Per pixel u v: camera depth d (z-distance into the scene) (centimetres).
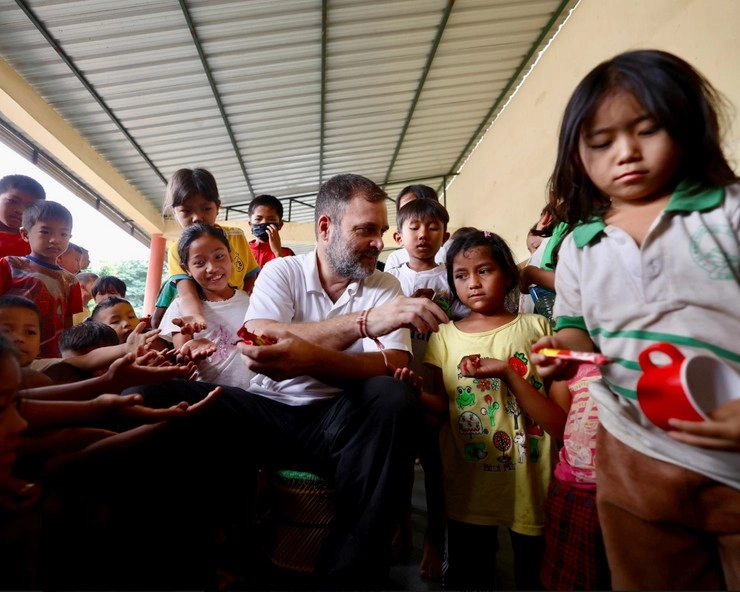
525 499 117
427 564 132
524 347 130
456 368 133
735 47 256
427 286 179
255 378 135
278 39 441
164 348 164
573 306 89
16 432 74
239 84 488
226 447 124
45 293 188
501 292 138
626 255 77
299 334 116
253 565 126
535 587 115
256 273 228
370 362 115
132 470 105
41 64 406
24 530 84
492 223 641
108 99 468
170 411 104
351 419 109
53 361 134
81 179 593
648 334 75
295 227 770
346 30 450
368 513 101
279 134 599
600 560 93
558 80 473
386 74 528
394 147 703
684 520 70
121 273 1342
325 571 104
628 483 74
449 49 504
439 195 898
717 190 73
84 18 365
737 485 66
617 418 76
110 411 90
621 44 369
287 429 121
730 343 68
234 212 812
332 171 744
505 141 607
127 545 103
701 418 61
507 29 484
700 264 71
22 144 482
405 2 432
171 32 402
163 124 525
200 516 114
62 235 198
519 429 122
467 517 121
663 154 72
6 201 218
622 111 72
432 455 140
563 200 92
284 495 124
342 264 125
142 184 648
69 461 100
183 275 176
